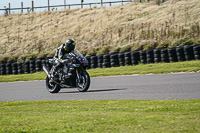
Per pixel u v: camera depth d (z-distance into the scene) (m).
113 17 99.31
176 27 76.38
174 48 54.34
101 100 19.66
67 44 25.47
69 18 112.38
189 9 85.19
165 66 48.31
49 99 23.16
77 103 18.94
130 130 10.73
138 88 26.00
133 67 52.91
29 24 116.69
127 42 79.31
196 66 44.53
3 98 26.25
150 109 14.67
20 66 66.44
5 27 118.12
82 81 25.62
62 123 12.55
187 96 19.75
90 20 102.75
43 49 90.94
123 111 14.73
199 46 52.53
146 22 86.06
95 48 80.56
